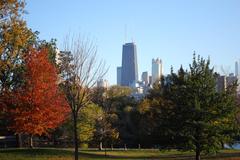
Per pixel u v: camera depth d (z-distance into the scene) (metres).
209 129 26.11
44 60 40.62
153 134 28.02
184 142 26.78
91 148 69.31
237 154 43.59
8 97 40.34
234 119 27.19
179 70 27.34
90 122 61.84
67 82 27.34
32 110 39.34
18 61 41.78
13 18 25.78
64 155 42.41
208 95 26.41
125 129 81.94
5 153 41.72
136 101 88.69
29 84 39.81
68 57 28.94
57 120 40.06
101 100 75.94
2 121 46.66
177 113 26.58
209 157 40.66
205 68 27.02
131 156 46.97
